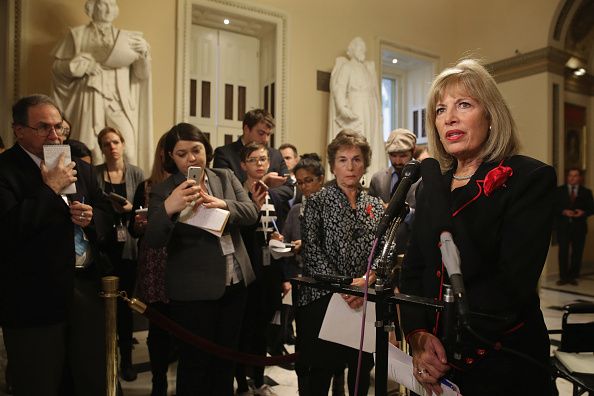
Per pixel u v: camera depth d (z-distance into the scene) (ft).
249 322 8.53
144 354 11.28
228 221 6.31
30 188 5.73
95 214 6.63
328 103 21.86
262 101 21.53
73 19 15.55
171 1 17.70
